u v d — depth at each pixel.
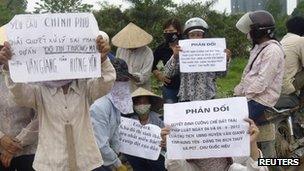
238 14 24.86
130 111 5.02
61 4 17.75
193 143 3.81
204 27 6.77
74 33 3.63
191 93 6.69
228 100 3.78
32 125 4.18
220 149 3.80
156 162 5.67
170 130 3.80
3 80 4.21
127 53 8.05
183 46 6.43
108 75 3.79
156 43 19.12
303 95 6.62
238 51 22.94
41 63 3.62
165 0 21.77
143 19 20.70
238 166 3.97
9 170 4.43
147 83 7.98
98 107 4.80
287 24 7.02
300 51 6.50
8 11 17.66
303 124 6.68
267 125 5.95
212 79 6.73
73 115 3.78
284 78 6.43
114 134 5.12
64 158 3.75
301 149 6.39
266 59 5.66
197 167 4.08
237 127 3.78
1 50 3.62
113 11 21.02
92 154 3.85
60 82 3.78
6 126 4.25
